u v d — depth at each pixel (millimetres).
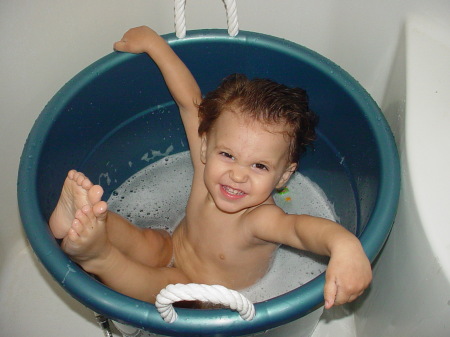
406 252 752
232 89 878
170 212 1194
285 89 881
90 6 984
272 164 837
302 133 889
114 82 990
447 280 645
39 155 846
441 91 810
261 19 1075
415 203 714
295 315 668
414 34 884
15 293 1103
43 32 953
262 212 894
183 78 979
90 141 1026
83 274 706
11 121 1001
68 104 919
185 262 1014
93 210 755
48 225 804
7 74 948
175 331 655
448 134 767
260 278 1042
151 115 1108
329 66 953
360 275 691
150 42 959
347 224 1004
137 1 1030
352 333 1050
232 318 653
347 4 981
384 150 823
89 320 1070
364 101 898
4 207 1076
